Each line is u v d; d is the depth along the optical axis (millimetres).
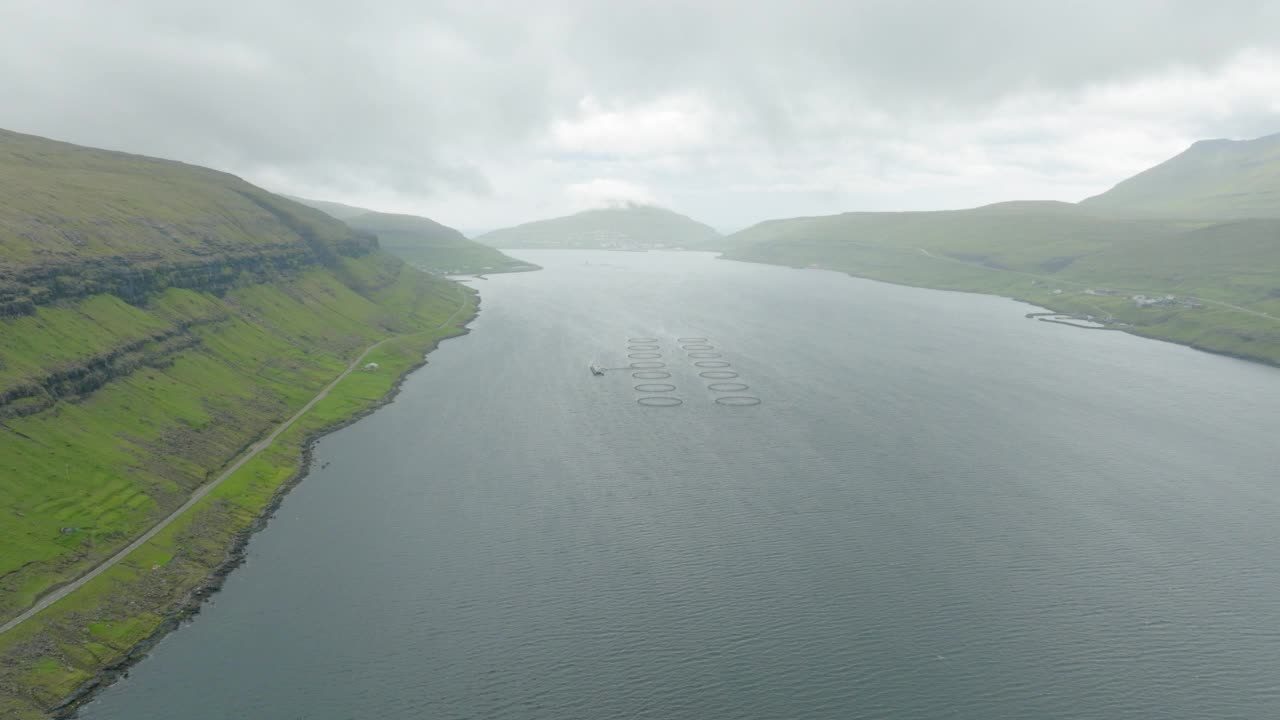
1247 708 109562
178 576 138875
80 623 120562
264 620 128125
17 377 168875
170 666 115938
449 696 110375
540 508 172000
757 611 131750
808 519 167000
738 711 108000
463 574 143125
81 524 143375
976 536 159500
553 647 121812
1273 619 130625
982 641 124250
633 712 107688
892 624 128250
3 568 124750
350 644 121875
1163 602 135750
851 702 110062
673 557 149750
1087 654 121188
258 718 105125
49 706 104812
